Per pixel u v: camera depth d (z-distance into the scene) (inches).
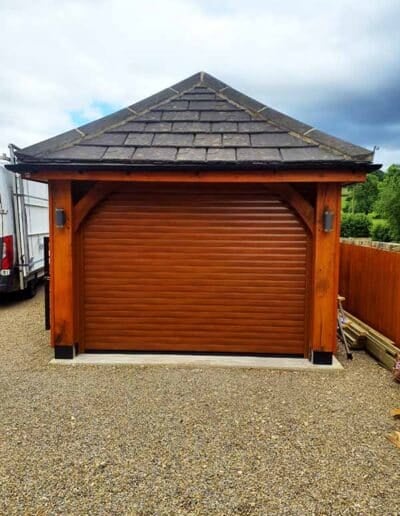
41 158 208.5
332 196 218.1
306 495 117.2
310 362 229.3
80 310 239.9
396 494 117.9
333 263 221.3
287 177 206.4
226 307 238.4
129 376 209.9
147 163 205.5
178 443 144.9
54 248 226.5
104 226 237.0
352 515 109.3
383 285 255.6
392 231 838.5
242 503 113.6
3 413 167.6
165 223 236.2
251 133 231.6
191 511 110.3
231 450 140.6
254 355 239.1
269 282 235.6
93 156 211.2
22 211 377.4
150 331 241.8
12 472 126.9
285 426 158.1
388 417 166.6
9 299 419.5
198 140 226.2
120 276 239.1
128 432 152.4
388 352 227.5
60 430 153.6
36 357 240.7
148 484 121.6
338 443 145.9
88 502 113.4
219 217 234.7
